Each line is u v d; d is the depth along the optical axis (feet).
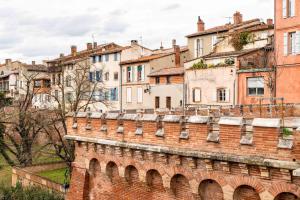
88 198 58.08
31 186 114.11
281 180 33.27
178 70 167.63
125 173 50.39
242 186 36.68
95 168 57.06
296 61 115.96
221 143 37.68
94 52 237.25
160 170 45.24
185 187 43.37
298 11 114.62
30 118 147.13
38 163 142.00
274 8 122.31
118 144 49.70
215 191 40.06
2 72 342.85
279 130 33.12
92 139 54.44
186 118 41.65
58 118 139.85
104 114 53.26
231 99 138.41
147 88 183.62
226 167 37.42
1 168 160.66
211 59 151.12
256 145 34.65
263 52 139.03
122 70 203.62
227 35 160.35
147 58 192.13
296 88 116.26
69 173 116.67
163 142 44.04
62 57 276.41
